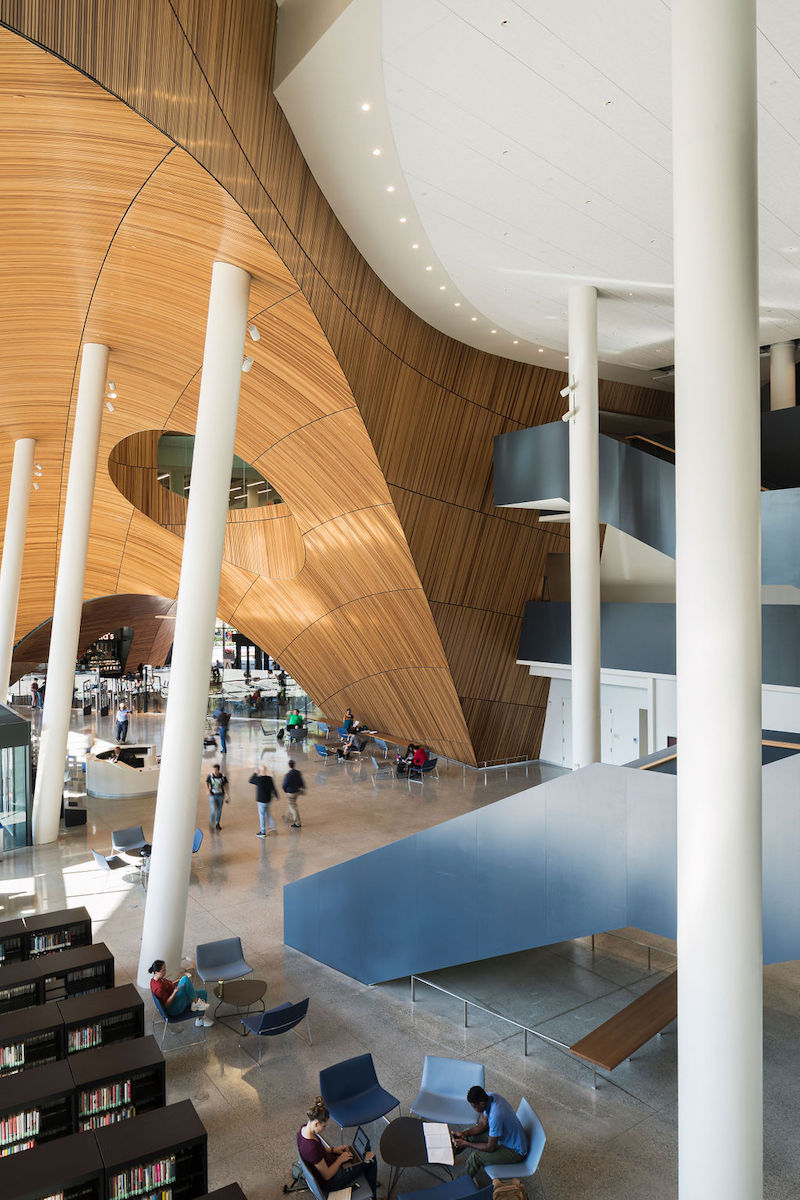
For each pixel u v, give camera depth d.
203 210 10.60
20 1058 7.74
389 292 14.91
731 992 5.44
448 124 9.46
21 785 16.34
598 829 8.78
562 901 9.10
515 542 20.98
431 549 19.50
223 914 12.81
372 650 23.91
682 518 5.64
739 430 5.48
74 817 17.78
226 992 9.53
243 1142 7.38
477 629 21.66
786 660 16.02
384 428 16.86
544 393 19.62
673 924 8.15
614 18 7.45
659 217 11.41
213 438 11.69
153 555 29.36
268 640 28.81
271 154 10.41
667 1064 8.78
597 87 8.52
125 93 7.96
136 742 28.12
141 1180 6.04
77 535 16.95
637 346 17.73
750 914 5.46
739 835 5.46
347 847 15.98
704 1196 5.46
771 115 8.66
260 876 14.44
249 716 32.94
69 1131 6.87
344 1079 7.63
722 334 5.49
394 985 10.77
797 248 11.91
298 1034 9.39
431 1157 6.70
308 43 8.78
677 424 5.72
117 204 10.97
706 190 5.53
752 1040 5.46
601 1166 7.05
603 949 12.03
